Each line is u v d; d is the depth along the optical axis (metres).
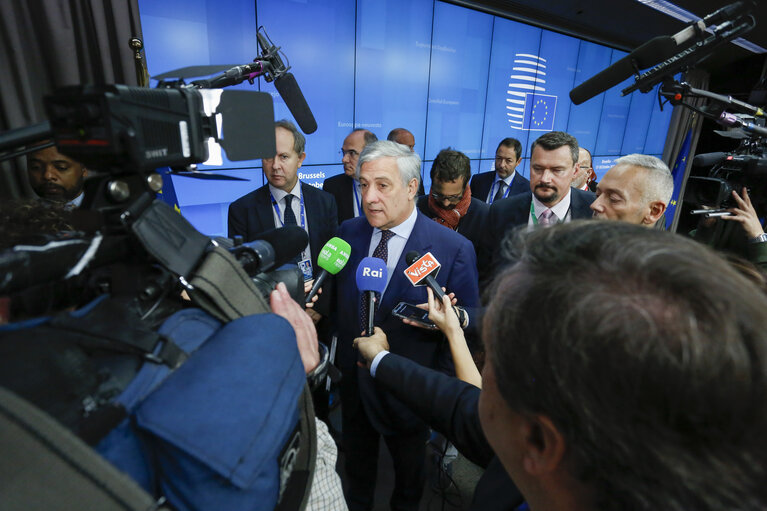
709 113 1.80
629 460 0.25
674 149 7.70
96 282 0.40
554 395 0.28
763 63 6.70
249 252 0.55
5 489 0.22
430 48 4.50
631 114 6.86
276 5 3.43
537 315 0.29
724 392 0.22
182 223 0.41
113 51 2.45
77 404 0.27
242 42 3.32
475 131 5.19
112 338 0.31
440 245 1.38
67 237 0.36
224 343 0.35
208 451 0.28
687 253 0.27
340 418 2.40
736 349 0.22
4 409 0.22
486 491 0.56
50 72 2.27
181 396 0.30
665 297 0.25
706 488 0.23
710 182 1.97
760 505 0.23
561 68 5.71
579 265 0.29
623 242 0.29
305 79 3.76
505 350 0.32
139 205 0.37
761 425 0.22
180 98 0.43
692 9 4.92
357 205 3.11
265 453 0.31
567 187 2.03
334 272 1.34
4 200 0.54
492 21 4.88
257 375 0.34
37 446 0.23
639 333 0.24
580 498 0.31
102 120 0.33
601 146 6.66
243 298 0.43
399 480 1.52
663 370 0.23
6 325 0.31
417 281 1.23
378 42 4.12
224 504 0.31
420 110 4.64
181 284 0.40
